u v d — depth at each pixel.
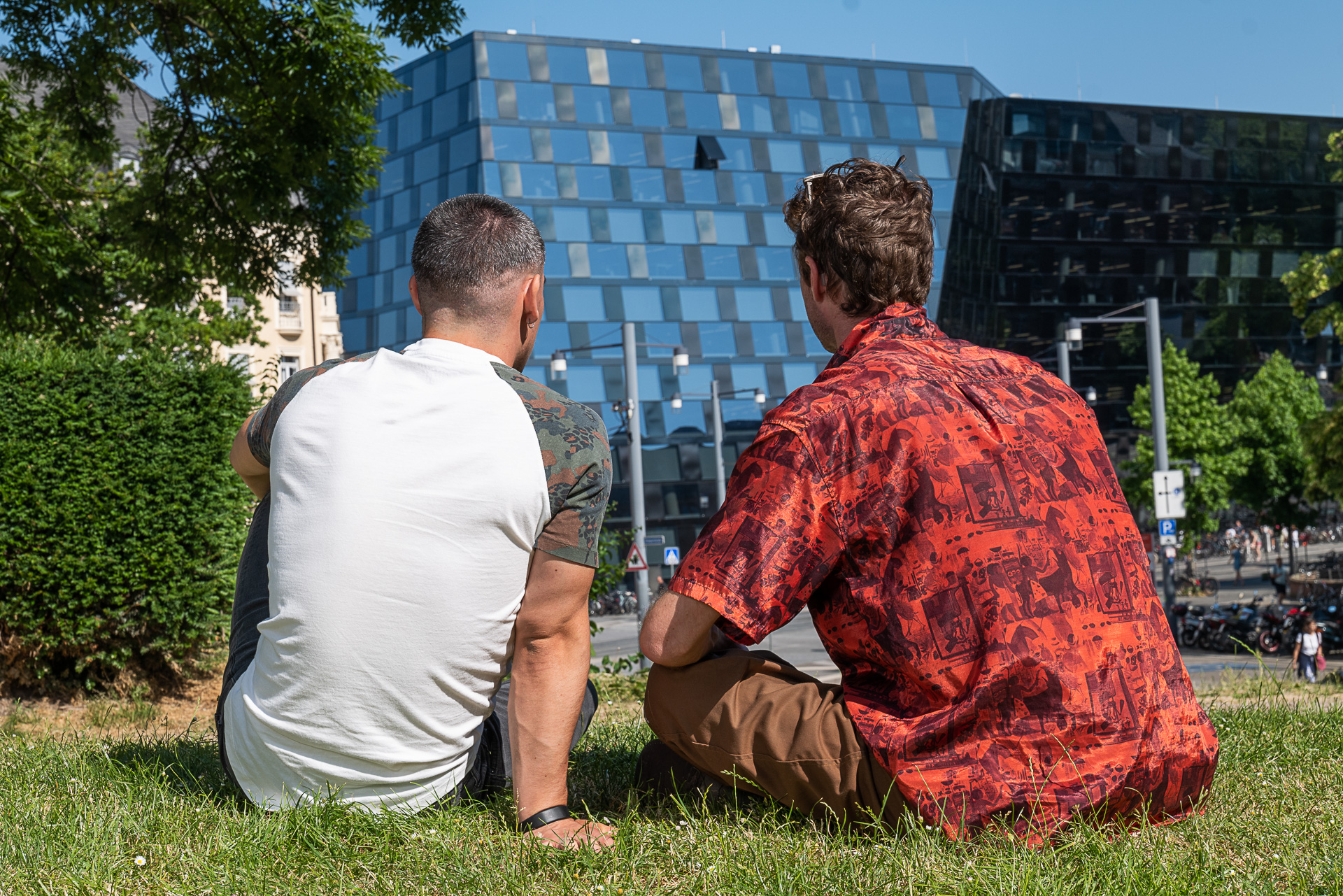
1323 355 57.25
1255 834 2.17
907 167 2.42
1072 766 1.99
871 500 2.04
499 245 2.27
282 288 14.76
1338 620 25.33
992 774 1.99
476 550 2.10
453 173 48.41
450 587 2.09
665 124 49.47
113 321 14.33
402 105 50.53
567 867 1.97
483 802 2.34
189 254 14.09
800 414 2.08
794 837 2.09
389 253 50.88
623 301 48.06
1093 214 53.53
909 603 2.02
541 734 2.18
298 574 2.09
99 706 7.52
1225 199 55.09
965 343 2.29
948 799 1.99
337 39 12.48
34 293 12.80
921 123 51.53
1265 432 49.00
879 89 51.62
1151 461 45.81
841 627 2.11
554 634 2.20
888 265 2.29
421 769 2.21
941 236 50.62
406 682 2.11
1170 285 55.00
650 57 49.72
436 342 2.24
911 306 2.31
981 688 1.97
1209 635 27.47
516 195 47.53
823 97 51.12
